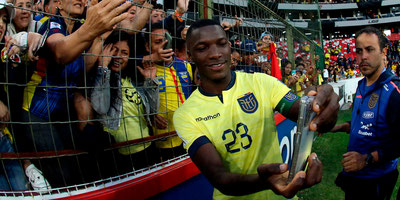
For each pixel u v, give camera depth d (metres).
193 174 1.64
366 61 1.54
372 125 1.55
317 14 7.09
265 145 1.08
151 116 1.66
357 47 1.60
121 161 1.49
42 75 1.27
